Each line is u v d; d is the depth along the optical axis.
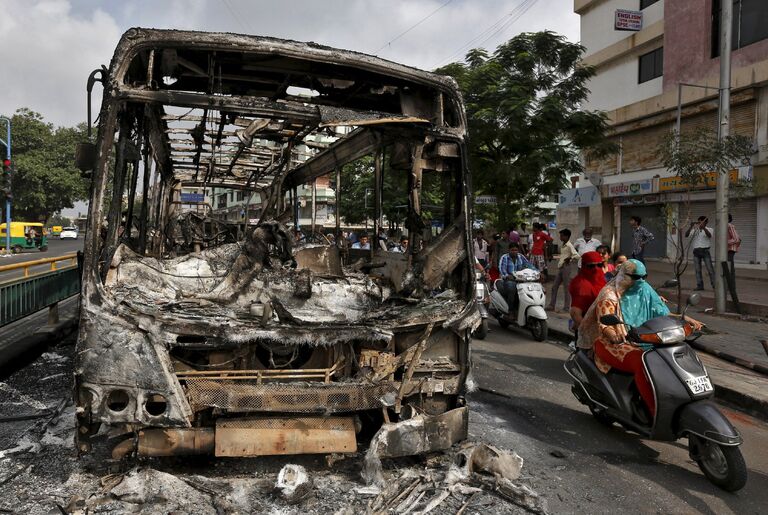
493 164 13.77
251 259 4.42
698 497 3.56
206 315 3.39
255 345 3.56
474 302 3.97
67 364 6.36
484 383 6.13
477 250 13.12
